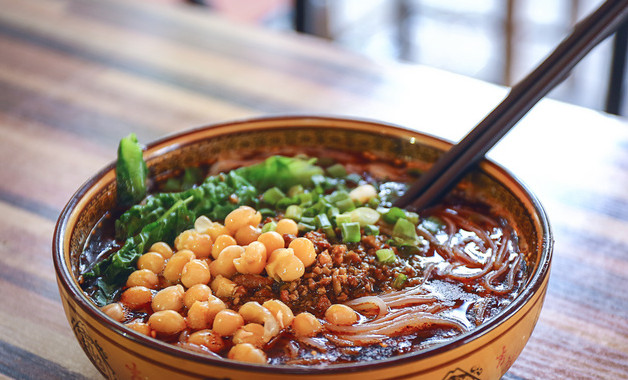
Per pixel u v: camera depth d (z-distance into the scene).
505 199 0.43
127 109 0.64
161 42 0.73
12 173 0.57
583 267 0.48
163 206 0.44
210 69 0.69
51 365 0.42
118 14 0.78
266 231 0.41
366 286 0.39
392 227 0.43
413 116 0.63
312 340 0.36
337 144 0.48
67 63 0.70
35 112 0.64
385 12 1.44
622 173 0.56
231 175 0.45
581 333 0.44
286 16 1.39
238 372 0.32
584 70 1.30
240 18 1.28
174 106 0.64
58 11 0.79
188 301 0.38
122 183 0.43
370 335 0.37
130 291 0.39
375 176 0.47
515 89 0.43
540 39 1.35
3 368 0.42
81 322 0.35
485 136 0.43
